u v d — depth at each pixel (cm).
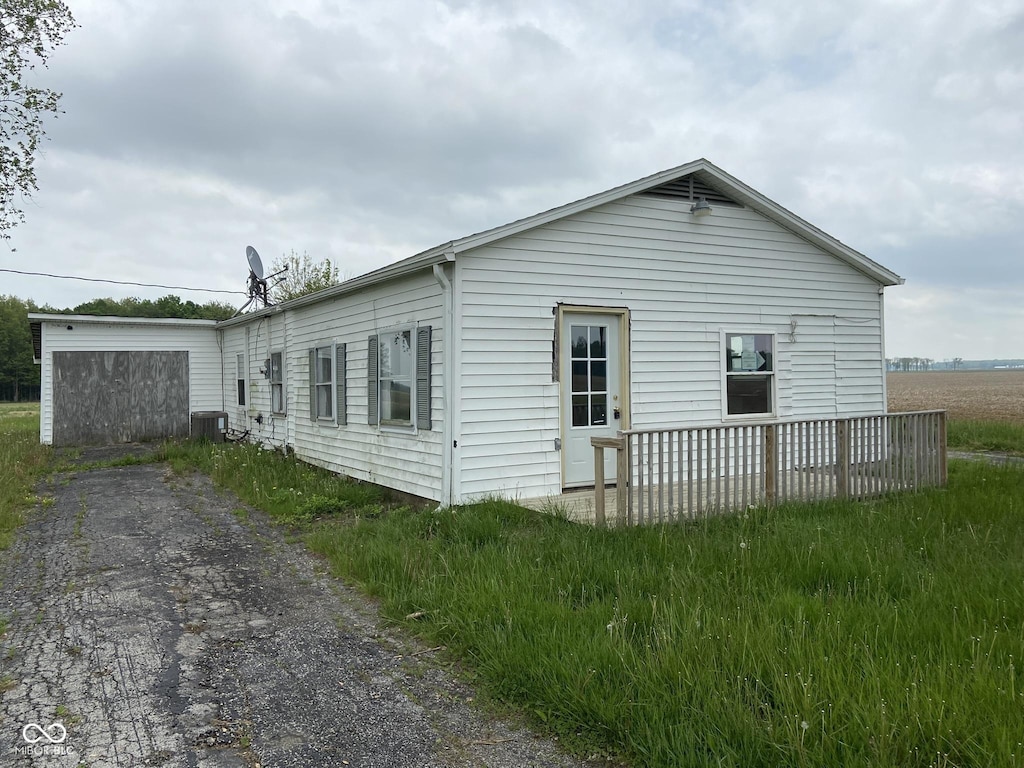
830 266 1070
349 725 338
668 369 921
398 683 385
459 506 759
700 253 946
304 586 572
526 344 820
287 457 1323
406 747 317
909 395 4341
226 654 431
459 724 337
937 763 255
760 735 281
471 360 785
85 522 826
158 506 926
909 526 607
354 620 488
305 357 1266
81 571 619
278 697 370
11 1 1334
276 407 1428
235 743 323
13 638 459
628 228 888
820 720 285
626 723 310
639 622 412
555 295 837
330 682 388
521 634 397
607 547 567
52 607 521
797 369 1036
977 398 3884
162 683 388
